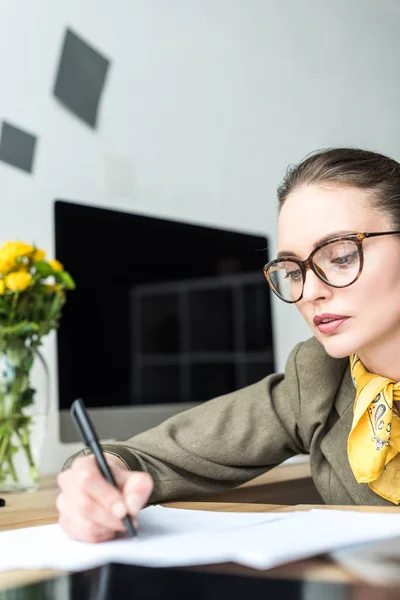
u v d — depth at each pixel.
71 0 2.11
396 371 0.93
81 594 0.47
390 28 3.47
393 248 0.85
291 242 0.89
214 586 0.47
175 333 1.84
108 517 0.61
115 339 1.69
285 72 2.86
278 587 0.46
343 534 0.58
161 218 1.85
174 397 1.81
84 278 1.64
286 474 1.42
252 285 2.10
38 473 1.42
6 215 1.87
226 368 1.98
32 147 1.95
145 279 1.78
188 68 2.46
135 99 2.26
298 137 2.88
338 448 1.00
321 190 0.87
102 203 2.12
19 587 0.49
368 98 3.28
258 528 0.63
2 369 1.40
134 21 2.29
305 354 1.09
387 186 0.87
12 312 1.43
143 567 0.54
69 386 1.57
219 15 2.60
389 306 0.85
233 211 2.56
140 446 1.00
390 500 0.94
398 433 0.93
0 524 0.84
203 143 2.48
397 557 0.52
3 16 1.93
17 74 1.94
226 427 1.04
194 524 0.68
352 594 0.44
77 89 2.08
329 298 0.85
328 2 3.12
